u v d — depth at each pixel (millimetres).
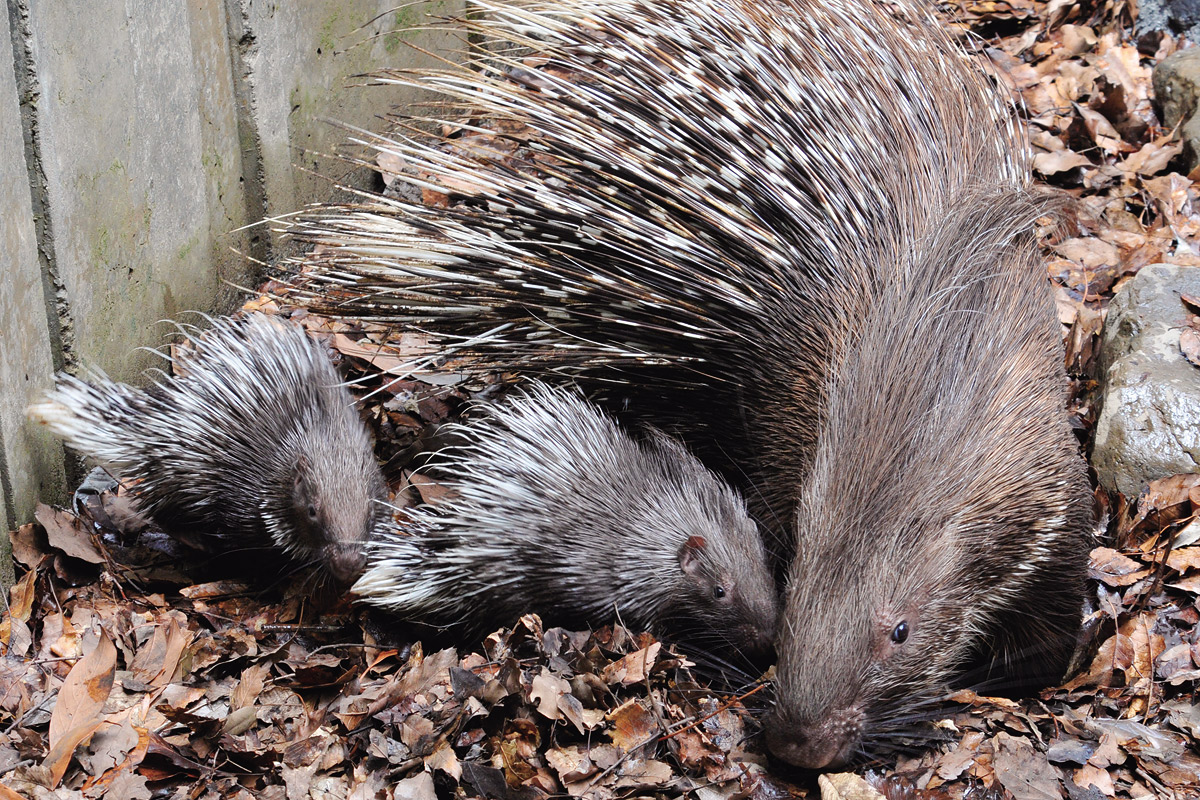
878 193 1990
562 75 2119
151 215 2141
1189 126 2459
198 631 2008
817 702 1833
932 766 1892
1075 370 2229
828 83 2018
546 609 2006
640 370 2070
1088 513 1955
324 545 2023
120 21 2068
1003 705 1943
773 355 1995
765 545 2027
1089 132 2479
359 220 2080
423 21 2471
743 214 1992
